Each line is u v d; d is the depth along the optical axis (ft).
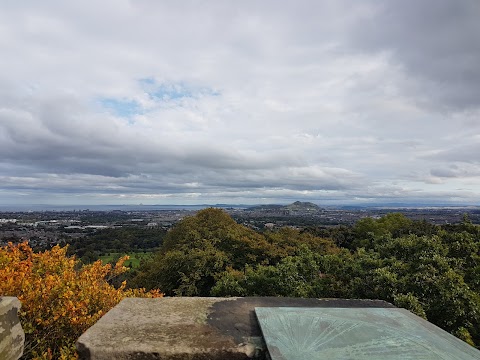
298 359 7.63
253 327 10.05
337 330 9.37
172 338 9.19
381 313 11.09
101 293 19.67
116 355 8.55
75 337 16.62
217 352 8.66
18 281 16.35
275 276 31.63
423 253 26.91
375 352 8.07
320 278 30.09
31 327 15.24
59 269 20.10
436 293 22.33
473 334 21.07
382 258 30.73
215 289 36.14
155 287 56.54
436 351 8.21
